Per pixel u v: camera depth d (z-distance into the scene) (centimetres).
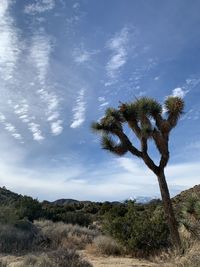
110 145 1523
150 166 1452
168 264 998
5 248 1585
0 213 1991
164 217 1655
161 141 1436
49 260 1118
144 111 1449
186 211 1484
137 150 1481
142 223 1670
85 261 1134
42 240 1825
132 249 1652
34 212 2836
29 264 1135
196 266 890
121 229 1730
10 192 5003
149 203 2600
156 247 1612
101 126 1542
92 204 5203
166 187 1441
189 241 1233
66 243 1895
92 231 2411
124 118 1504
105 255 1670
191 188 3056
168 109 1470
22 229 1955
